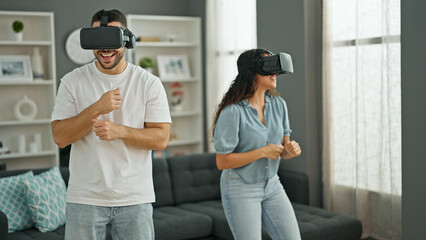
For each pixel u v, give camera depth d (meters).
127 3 6.16
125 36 2.17
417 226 3.39
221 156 2.60
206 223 3.86
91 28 2.11
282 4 4.70
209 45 6.02
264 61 2.56
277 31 4.79
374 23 3.92
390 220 3.93
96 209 2.20
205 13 6.21
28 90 5.65
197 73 6.36
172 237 3.70
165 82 6.44
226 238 3.76
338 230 3.67
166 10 6.42
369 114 4.02
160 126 2.31
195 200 4.49
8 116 5.58
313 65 4.54
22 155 5.38
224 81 5.82
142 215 2.26
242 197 2.60
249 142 2.62
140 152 2.27
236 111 2.59
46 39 5.61
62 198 3.78
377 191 4.02
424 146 3.31
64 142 2.21
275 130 2.68
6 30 5.50
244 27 5.40
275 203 2.66
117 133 2.13
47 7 5.68
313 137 4.57
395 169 3.78
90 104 2.25
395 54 3.71
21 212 3.61
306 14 4.46
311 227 3.57
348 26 4.18
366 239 4.18
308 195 4.39
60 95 2.27
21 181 3.60
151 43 6.05
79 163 2.23
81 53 5.84
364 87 4.04
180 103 6.40
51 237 3.43
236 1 5.50
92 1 5.92
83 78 2.27
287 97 4.74
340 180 4.33
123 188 2.21
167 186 4.37
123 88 2.28
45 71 5.67
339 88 4.28
